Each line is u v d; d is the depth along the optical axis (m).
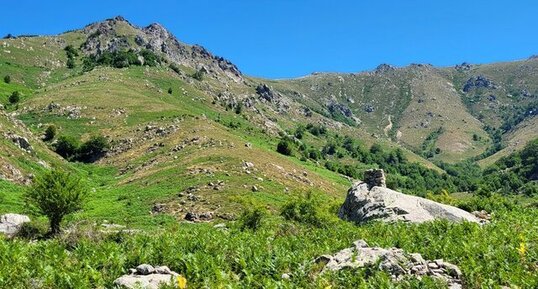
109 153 76.50
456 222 24.47
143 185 53.72
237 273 15.57
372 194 29.92
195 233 22.45
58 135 81.31
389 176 163.62
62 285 13.10
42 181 28.83
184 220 37.84
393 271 14.06
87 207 42.88
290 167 74.56
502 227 21.42
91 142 77.00
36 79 144.25
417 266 14.36
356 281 13.55
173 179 53.59
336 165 125.62
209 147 69.06
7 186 42.50
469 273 13.75
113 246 17.42
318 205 30.22
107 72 142.62
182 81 160.88
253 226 27.98
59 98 100.88
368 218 28.08
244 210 30.88
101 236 21.50
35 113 91.75
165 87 144.12
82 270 14.12
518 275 13.36
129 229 29.30
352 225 27.02
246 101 183.12
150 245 18.22
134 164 68.31
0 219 28.11
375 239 19.47
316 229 24.86
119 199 47.41
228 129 107.12
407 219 26.38
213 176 53.03
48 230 28.39
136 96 110.06
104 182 61.09
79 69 164.38
